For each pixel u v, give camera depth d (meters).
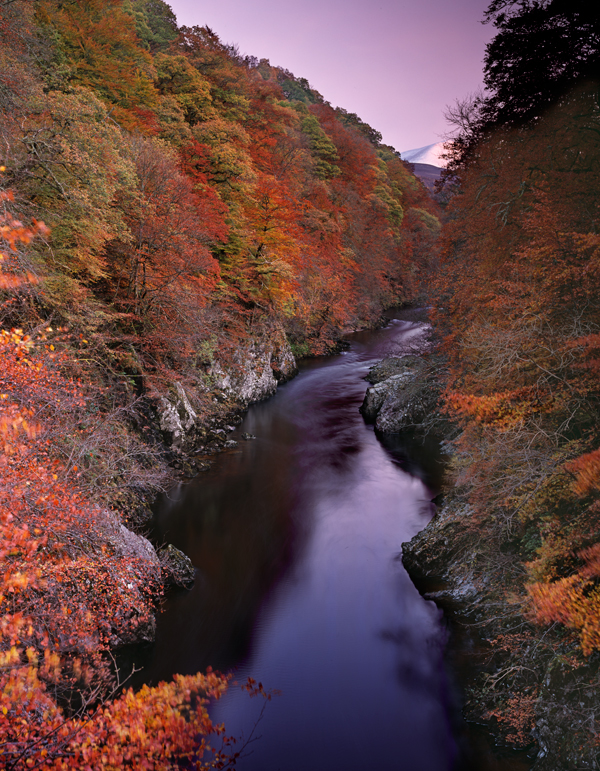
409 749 7.96
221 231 24.39
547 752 6.97
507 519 9.45
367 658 9.91
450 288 19.06
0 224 9.73
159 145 22.06
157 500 16.19
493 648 9.44
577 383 8.93
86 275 16.39
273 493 17.19
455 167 18.84
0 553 6.41
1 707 5.24
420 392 22.84
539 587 7.27
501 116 16.09
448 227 19.58
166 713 6.23
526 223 11.75
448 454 19.53
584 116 13.32
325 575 12.66
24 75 13.33
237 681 9.33
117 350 17.31
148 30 43.34
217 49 52.66
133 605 9.49
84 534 8.95
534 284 10.57
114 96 24.27
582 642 6.50
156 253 18.73
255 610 11.34
